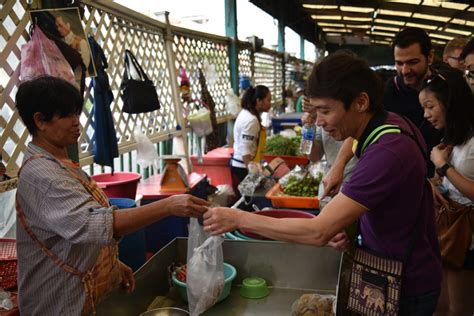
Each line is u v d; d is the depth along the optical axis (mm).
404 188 1203
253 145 4156
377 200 1177
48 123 1328
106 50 2986
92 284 1381
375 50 16219
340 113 1202
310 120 2793
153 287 1783
